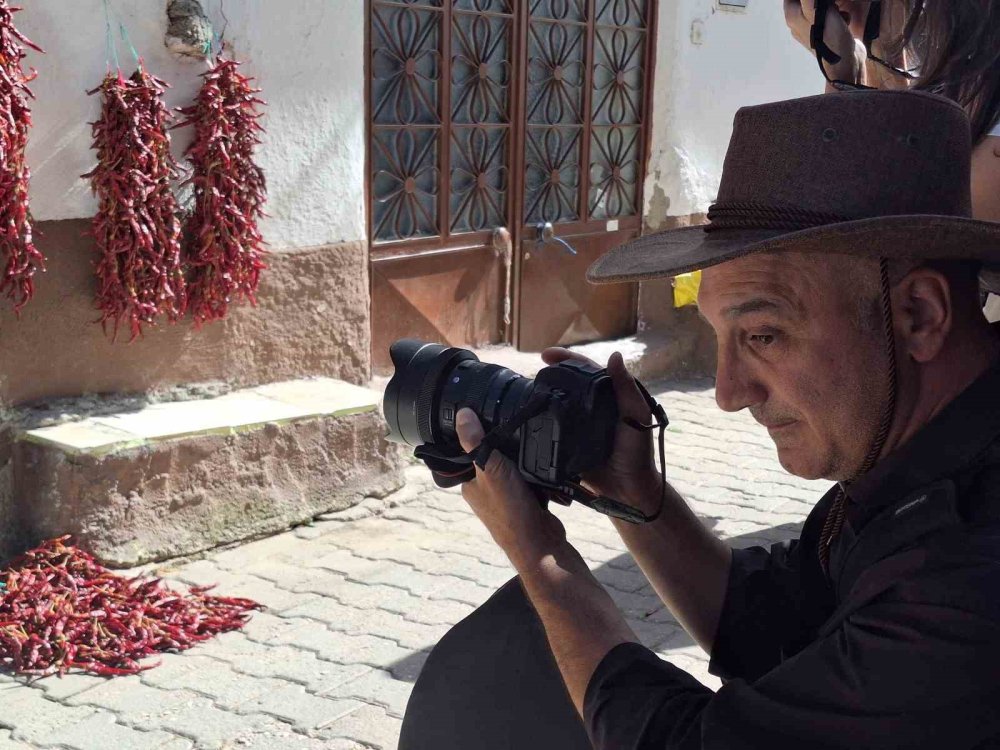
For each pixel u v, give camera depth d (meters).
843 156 1.22
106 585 4.13
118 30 4.48
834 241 1.16
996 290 1.48
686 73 7.66
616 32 7.29
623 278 1.39
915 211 1.22
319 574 4.57
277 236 5.23
